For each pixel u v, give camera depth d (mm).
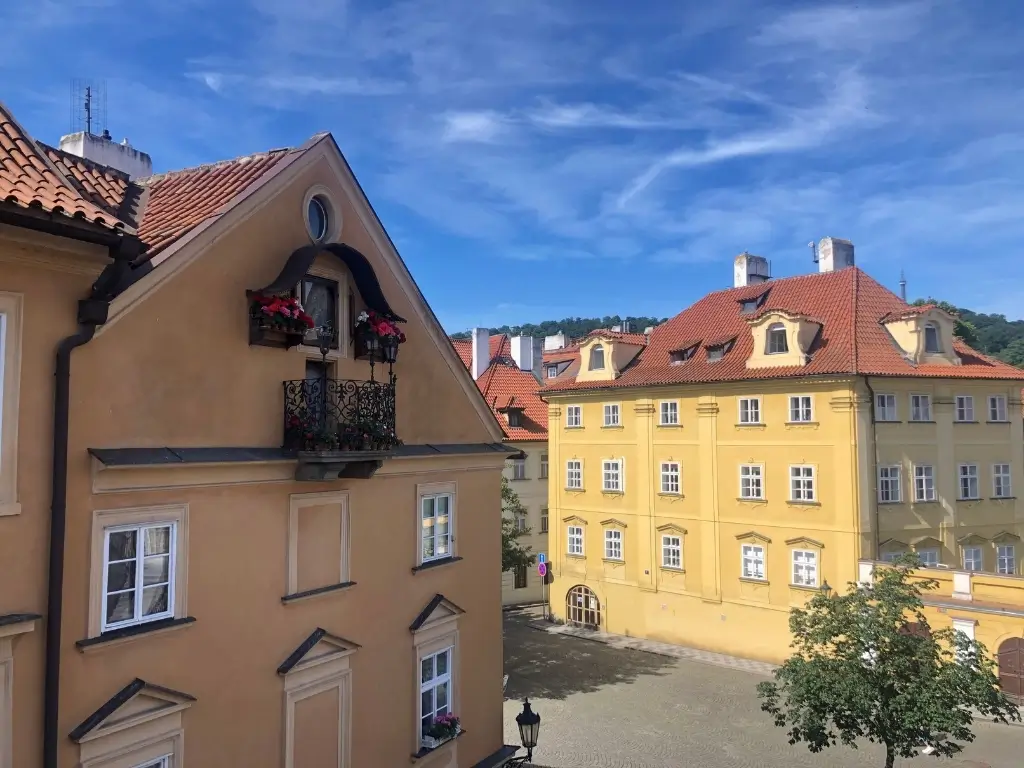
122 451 8391
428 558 13578
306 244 11203
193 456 9094
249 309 10141
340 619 11359
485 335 51531
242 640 9734
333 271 11641
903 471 30031
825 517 29797
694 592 34188
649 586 36000
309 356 11148
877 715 16828
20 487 7367
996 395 32688
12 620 7121
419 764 12719
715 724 24906
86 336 7875
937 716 15953
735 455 32812
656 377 35906
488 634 15016
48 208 7098
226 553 9586
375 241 12805
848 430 29219
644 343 39500
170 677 8773
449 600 13688
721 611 33188
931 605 26609
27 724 7316
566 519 39719
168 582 8891
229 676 9516
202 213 10156
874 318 32031
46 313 7629
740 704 26859
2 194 6934
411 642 12852
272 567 10242
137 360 8633
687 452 34688
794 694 17422
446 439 14383
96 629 8031
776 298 35781
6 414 7293
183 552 9016
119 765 8203
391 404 11703
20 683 7289
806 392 30562
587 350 39500
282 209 10805
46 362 7625
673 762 21828
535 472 46125
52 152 9742
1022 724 24328
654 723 25000
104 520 8180
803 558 30453
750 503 32188
